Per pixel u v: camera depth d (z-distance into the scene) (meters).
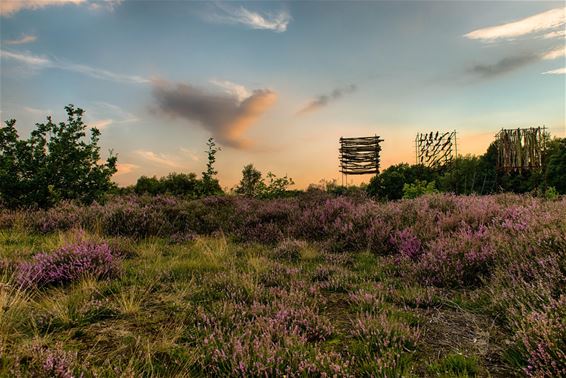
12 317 3.92
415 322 4.32
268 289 5.35
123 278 5.67
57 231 9.12
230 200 13.78
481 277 5.25
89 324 4.08
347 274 6.21
